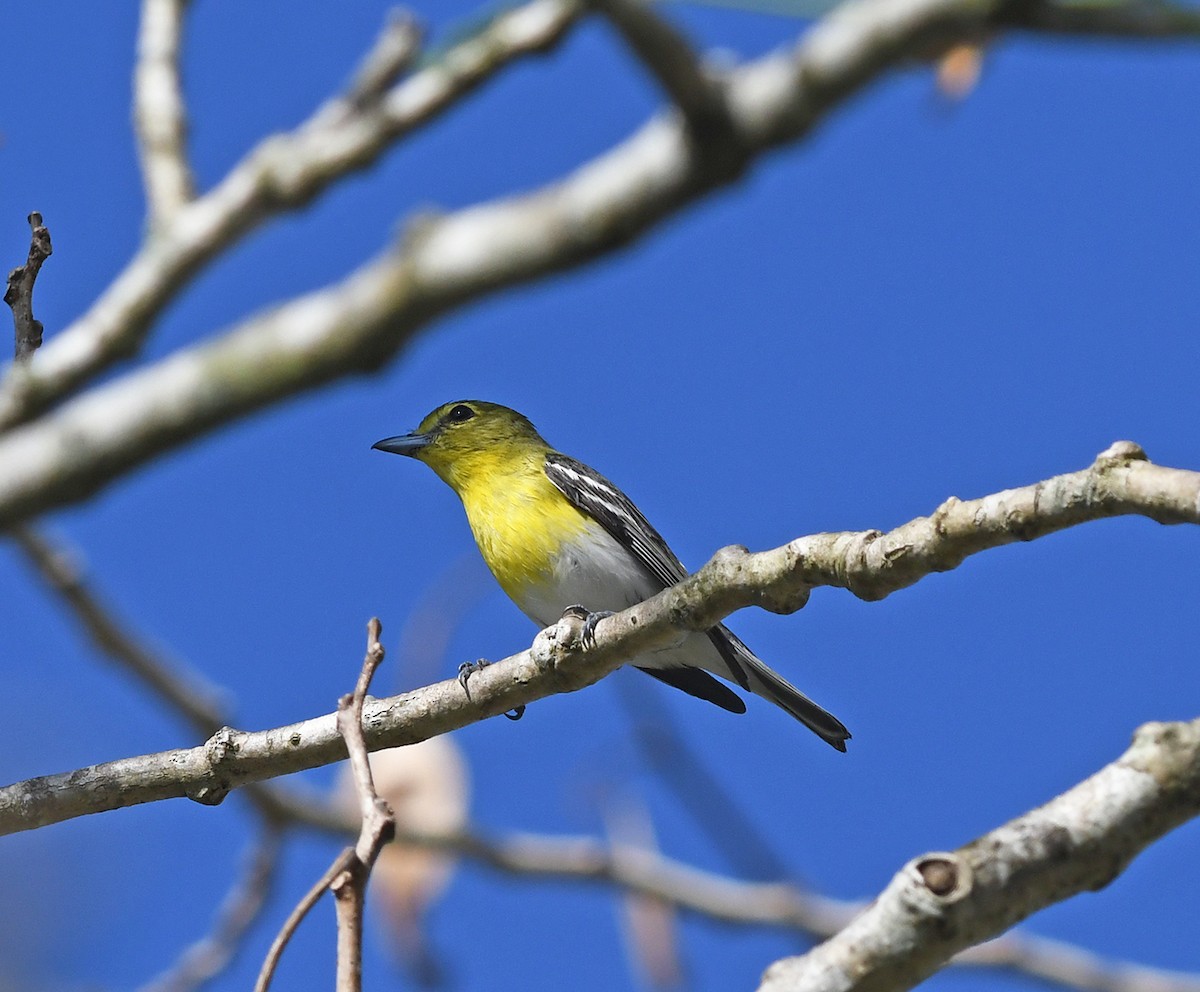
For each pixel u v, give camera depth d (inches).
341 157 284.7
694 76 168.4
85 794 442.9
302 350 190.5
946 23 169.2
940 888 285.3
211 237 284.5
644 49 167.0
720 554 415.5
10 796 441.7
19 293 346.9
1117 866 291.7
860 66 169.6
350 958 242.1
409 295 184.5
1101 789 296.0
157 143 333.1
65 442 194.1
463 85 280.2
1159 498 321.7
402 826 699.4
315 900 247.3
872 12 169.9
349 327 187.9
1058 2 169.3
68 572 652.7
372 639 284.8
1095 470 334.0
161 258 281.1
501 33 277.3
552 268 179.6
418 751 715.4
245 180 287.1
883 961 285.4
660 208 174.2
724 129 170.6
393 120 282.7
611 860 730.2
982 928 286.4
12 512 197.3
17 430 255.4
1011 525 346.6
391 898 695.7
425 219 185.9
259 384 192.1
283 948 244.1
